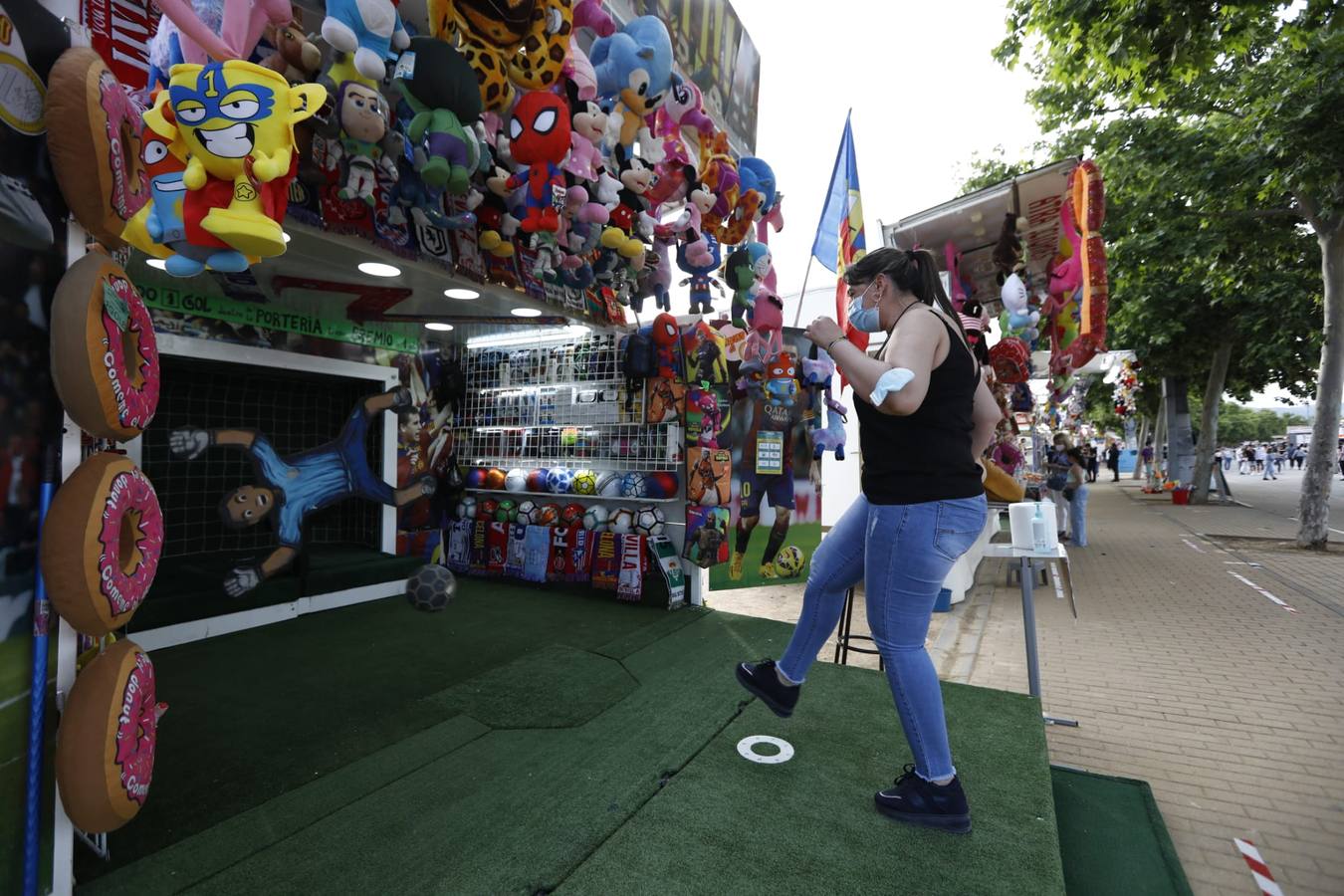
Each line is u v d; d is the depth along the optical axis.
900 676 2.02
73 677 1.57
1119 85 7.23
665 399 4.99
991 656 4.57
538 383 5.71
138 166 1.68
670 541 5.18
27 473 1.41
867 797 2.20
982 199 4.81
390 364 5.46
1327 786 2.73
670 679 3.44
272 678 3.40
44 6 1.47
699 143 3.84
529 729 2.79
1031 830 2.01
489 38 2.38
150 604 3.79
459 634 4.25
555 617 4.69
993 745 2.61
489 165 2.67
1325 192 8.36
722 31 4.89
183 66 1.43
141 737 1.57
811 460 5.49
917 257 2.17
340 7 1.85
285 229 2.34
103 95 1.46
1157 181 9.30
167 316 3.93
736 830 2.01
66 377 1.36
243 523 3.05
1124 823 2.39
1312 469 9.16
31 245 1.41
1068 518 9.95
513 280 3.43
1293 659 4.46
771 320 4.36
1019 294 4.88
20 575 1.39
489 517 5.89
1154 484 21.17
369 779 2.36
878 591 2.03
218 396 4.89
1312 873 2.17
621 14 3.72
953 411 1.98
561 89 2.82
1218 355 14.97
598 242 3.38
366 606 4.91
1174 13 5.75
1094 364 7.39
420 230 2.86
